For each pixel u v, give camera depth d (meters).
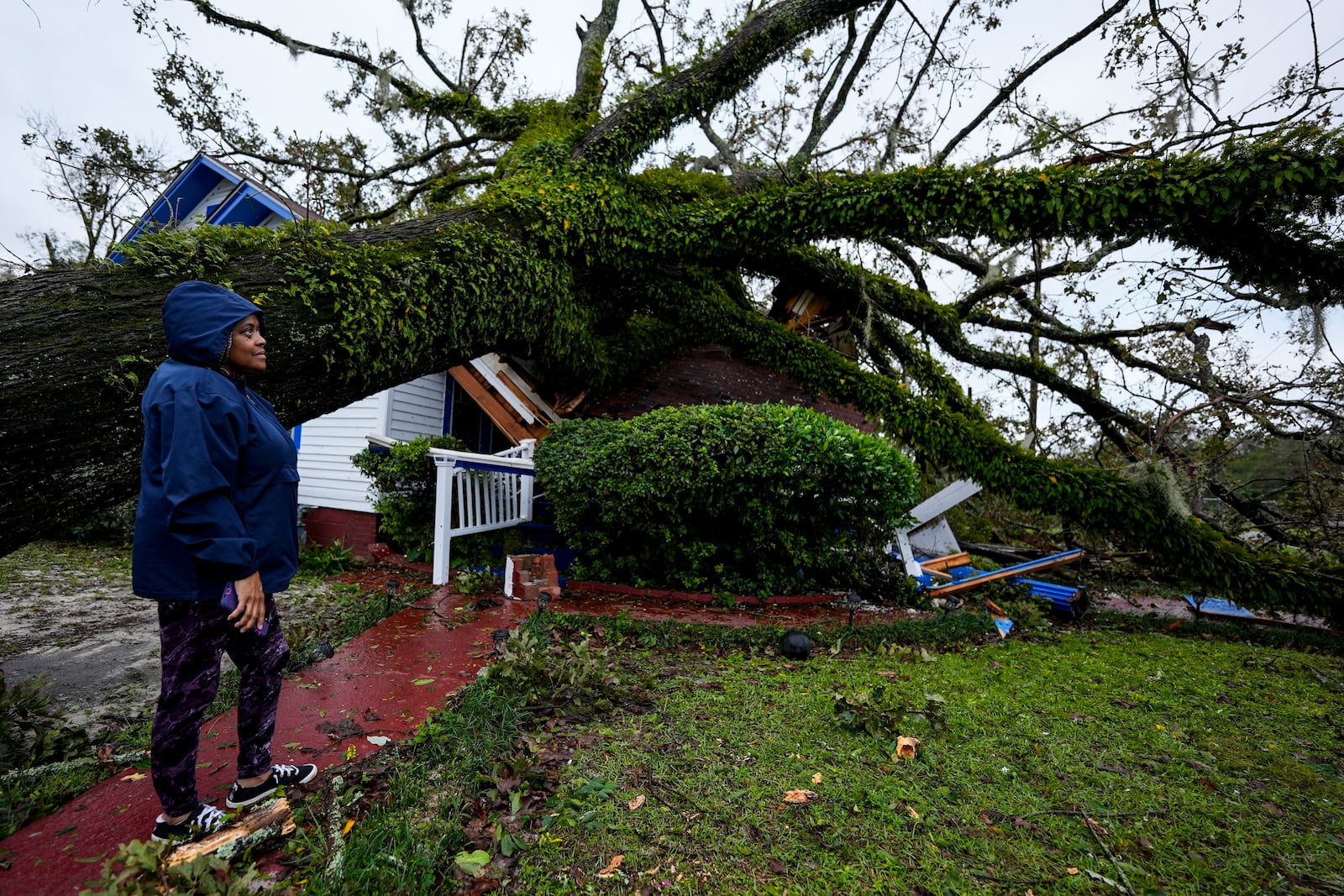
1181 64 7.49
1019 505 7.46
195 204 12.10
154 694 3.61
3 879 1.83
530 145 7.25
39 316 3.23
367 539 8.84
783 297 10.98
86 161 9.64
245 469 2.01
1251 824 2.37
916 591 6.48
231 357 2.07
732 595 6.17
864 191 6.63
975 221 6.35
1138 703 3.67
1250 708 3.62
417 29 11.48
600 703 3.22
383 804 2.24
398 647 4.19
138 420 3.35
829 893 1.92
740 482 5.84
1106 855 2.14
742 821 2.27
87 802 2.28
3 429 2.92
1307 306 5.76
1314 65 5.79
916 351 10.34
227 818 2.07
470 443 10.43
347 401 4.89
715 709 3.29
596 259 6.81
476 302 5.44
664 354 9.15
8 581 6.45
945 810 2.39
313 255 4.42
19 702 2.80
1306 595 6.14
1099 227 6.04
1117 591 8.14
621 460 6.06
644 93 7.58
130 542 9.30
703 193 8.36
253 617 1.91
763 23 7.91
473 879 1.91
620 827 2.20
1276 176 5.08
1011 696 3.70
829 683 3.78
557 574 6.33
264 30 9.65
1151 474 6.77
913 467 6.21
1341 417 6.62
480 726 2.87
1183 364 9.43
